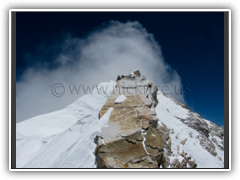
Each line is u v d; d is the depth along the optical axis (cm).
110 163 1333
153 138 1548
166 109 2189
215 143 2144
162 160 1512
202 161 1712
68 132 2177
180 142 1794
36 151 2333
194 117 2245
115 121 1662
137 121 1648
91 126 1817
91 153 1468
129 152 1430
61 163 1477
